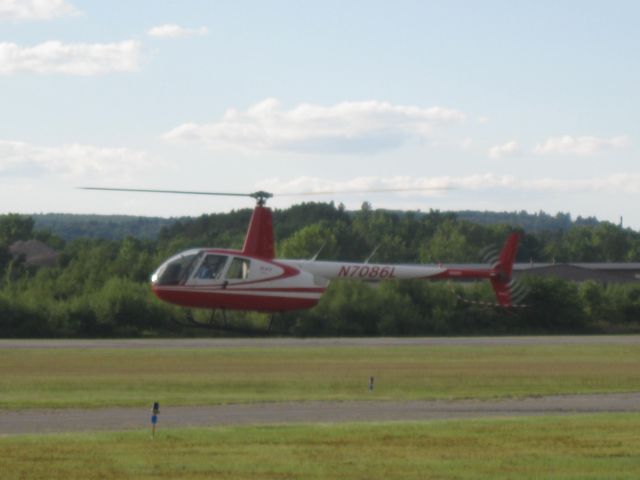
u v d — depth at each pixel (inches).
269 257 5989.2
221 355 7126.0
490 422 3388.3
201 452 2682.1
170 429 3198.8
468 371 6151.6
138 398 4453.7
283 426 3262.8
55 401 4239.7
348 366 6427.2
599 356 7504.9
